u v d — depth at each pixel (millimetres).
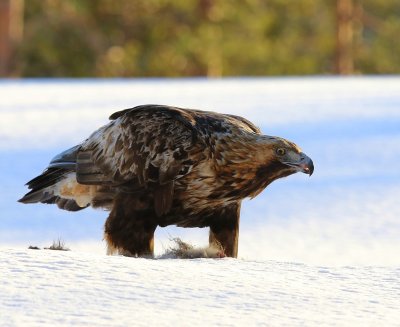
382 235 45781
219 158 31297
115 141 32812
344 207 51719
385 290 22828
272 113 86375
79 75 193000
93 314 18891
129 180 32188
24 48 188500
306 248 43375
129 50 194875
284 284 22797
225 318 19328
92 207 34156
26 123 79438
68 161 34188
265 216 50156
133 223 32156
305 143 70938
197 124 31641
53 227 46688
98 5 193000
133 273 22250
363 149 68750
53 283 20969
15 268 22047
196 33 196000
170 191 31578
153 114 32219
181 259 27500
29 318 18438
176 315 19250
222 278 22766
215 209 32312
